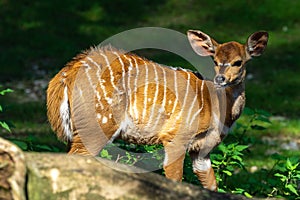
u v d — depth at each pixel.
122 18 34.28
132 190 7.73
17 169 7.41
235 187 12.55
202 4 35.62
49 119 10.38
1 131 19.31
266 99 23.94
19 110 21.70
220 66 10.74
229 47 10.87
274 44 31.19
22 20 33.28
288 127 20.98
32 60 28.62
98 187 7.63
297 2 35.41
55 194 7.50
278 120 21.84
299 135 20.41
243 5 35.16
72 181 7.58
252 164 17.27
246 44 10.98
